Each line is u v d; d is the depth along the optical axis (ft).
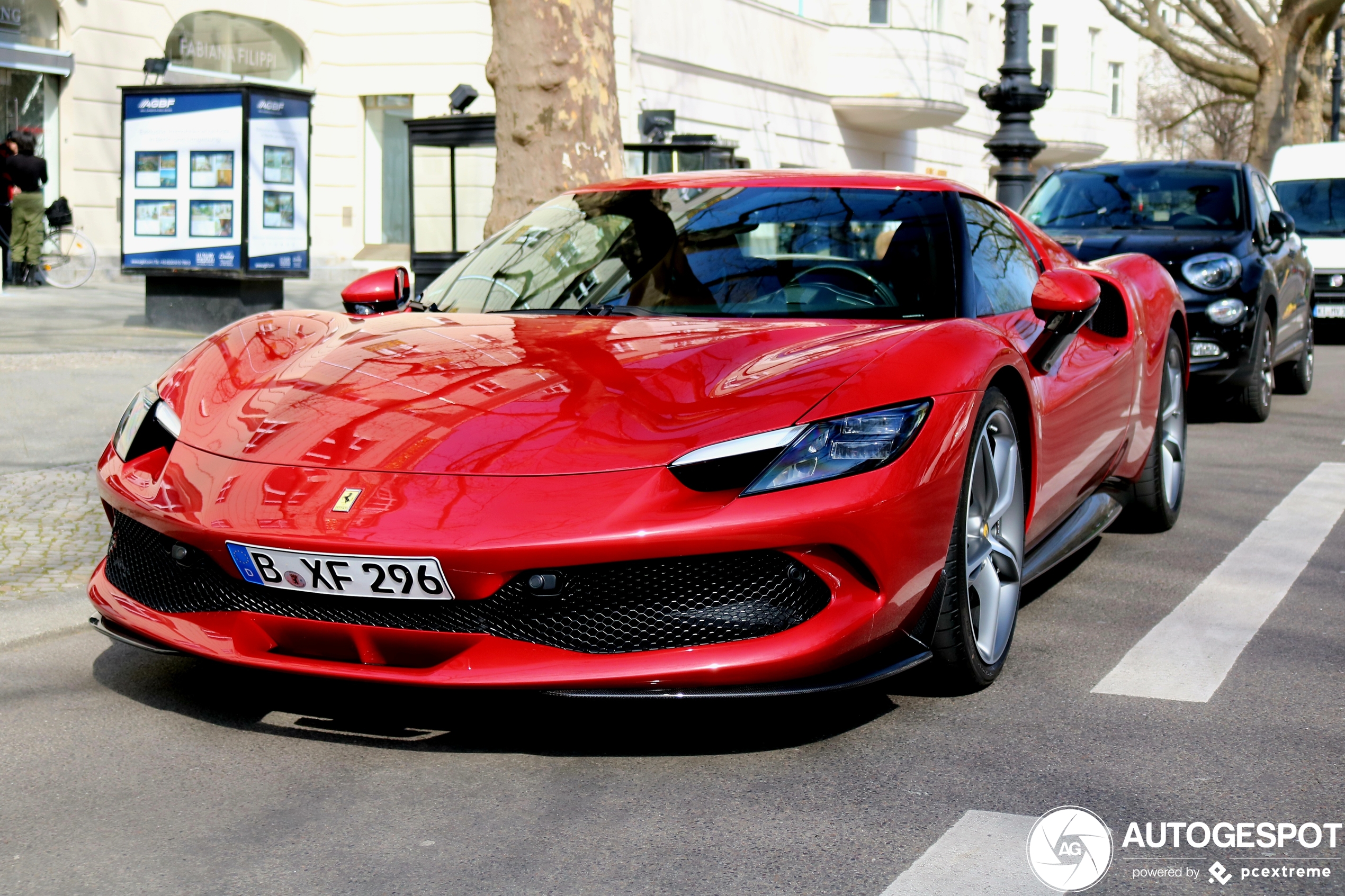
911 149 106.42
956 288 12.23
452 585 8.98
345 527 9.14
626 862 7.89
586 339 11.27
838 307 12.06
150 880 7.69
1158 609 13.91
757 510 9.04
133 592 10.50
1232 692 11.16
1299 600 14.28
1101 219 30.53
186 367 11.77
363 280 13.50
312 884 7.63
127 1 56.44
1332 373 39.81
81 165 55.11
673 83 77.66
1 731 10.09
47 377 27.94
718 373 10.38
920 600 9.98
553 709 10.50
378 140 68.18
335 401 10.48
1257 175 32.04
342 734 9.99
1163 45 93.81
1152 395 16.34
